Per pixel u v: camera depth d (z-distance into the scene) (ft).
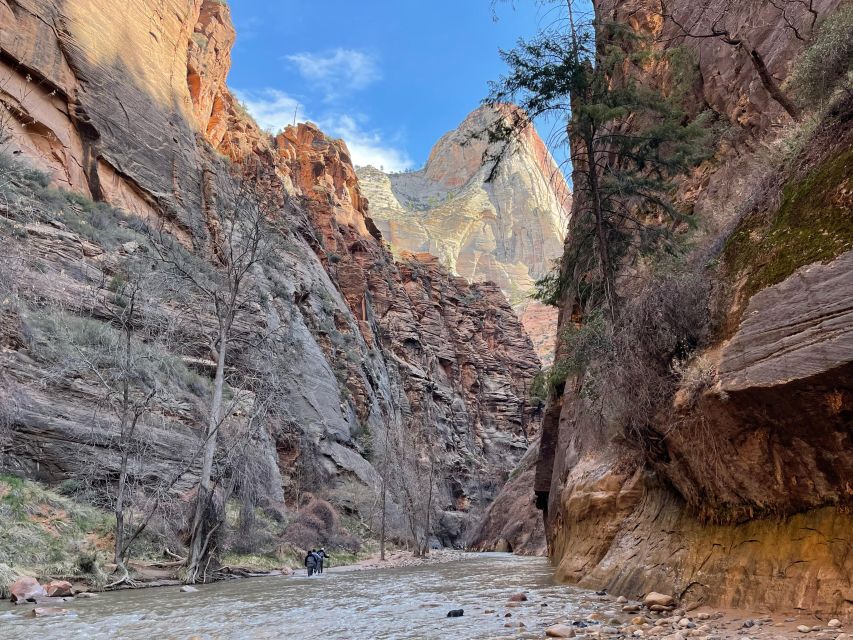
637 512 35.76
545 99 38.88
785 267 21.95
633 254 46.50
